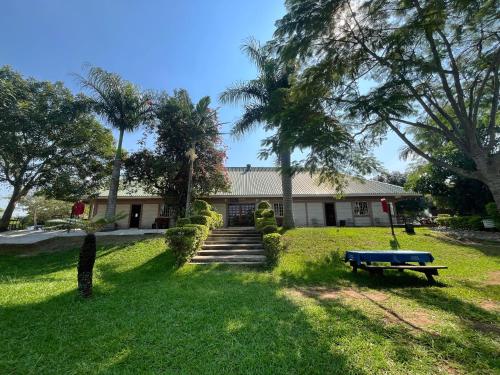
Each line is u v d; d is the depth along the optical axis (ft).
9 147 48.39
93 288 20.40
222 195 66.95
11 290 19.74
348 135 26.71
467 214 68.80
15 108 47.29
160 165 51.34
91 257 19.08
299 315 14.62
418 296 18.90
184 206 55.77
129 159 54.80
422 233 44.60
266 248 28.53
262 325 13.26
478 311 15.58
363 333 12.36
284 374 9.25
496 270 26.21
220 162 58.95
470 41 25.71
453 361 10.10
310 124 25.14
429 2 20.58
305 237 38.68
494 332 12.69
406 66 23.24
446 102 30.94
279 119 27.27
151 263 28.91
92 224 19.72
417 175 44.11
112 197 50.85
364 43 25.26
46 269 28.25
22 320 14.16
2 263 30.78
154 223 67.41
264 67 44.88
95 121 60.44
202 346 11.19
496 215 49.19
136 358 10.32
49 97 55.42
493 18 21.91
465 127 22.71
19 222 82.89
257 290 19.89
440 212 97.25
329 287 21.56
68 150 58.08
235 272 25.46
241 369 9.55
